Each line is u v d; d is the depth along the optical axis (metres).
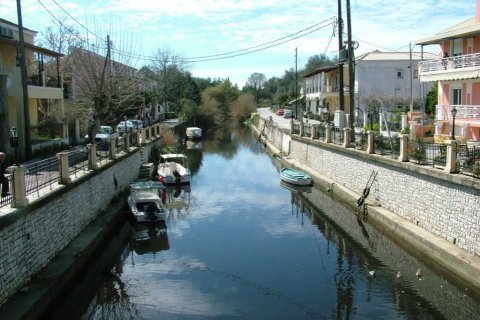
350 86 25.14
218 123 84.56
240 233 19.48
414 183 17.17
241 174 34.34
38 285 11.73
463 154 14.64
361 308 12.41
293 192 27.59
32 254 12.21
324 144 28.45
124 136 27.09
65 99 37.38
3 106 20.20
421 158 17.06
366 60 45.81
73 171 17.39
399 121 35.16
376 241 18.19
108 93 31.89
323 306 12.60
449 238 14.81
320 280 14.37
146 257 16.83
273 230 19.88
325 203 24.67
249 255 16.80
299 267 15.50
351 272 14.89
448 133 26.91
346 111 51.25
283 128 45.81
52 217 13.75
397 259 16.08
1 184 12.20
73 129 32.19
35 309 10.73
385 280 14.18
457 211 14.38
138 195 22.12
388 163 19.16
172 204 24.88
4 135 20.20
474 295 12.31
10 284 10.91
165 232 19.81
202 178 32.72
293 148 38.31
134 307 12.81
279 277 14.73
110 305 13.01
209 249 17.56
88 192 17.77
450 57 26.05
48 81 30.23
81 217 16.75
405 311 12.16
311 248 17.41
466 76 24.53
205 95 81.50
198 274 15.14
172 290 13.97
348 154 24.42
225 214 22.67
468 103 26.52
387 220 18.27
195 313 12.41
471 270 12.55
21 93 24.34
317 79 61.59
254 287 13.98
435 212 15.69
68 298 13.04
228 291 13.74
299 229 19.94
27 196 12.81
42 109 30.83
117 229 19.97
